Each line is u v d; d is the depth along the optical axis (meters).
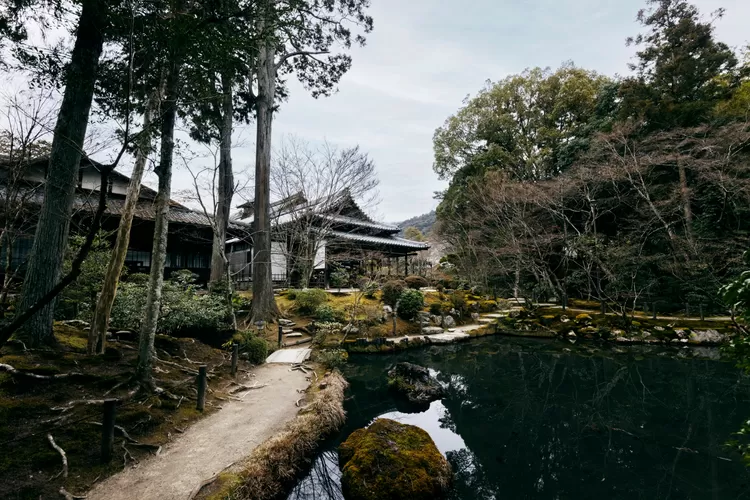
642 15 18.20
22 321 2.79
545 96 23.94
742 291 2.02
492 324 16.36
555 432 6.66
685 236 14.69
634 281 15.54
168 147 5.69
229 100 9.38
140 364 5.44
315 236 16.41
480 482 5.00
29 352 5.02
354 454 4.79
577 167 17.97
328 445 5.60
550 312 16.72
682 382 9.25
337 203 16.61
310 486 4.59
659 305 16.14
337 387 7.28
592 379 9.81
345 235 18.09
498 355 12.50
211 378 6.95
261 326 11.59
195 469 3.93
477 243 23.03
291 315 13.20
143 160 6.10
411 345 12.94
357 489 4.20
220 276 12.52
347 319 13.15
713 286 13.66
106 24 4.14
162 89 5.16
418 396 7.99
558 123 24.28
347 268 19.66
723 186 14.03
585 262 18.44
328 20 10.84
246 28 4.86
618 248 15.12
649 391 8.74
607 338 13.80
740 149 14.48
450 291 20.62
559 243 18.95
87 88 5.18
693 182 16.05
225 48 4.48
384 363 11.16
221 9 4.26
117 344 6.68
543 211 20.44
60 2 3.97
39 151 6.30
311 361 9.30
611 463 5.50
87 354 5.68
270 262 13.01
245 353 8.71
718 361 10.84
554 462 5.57
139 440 4.36
